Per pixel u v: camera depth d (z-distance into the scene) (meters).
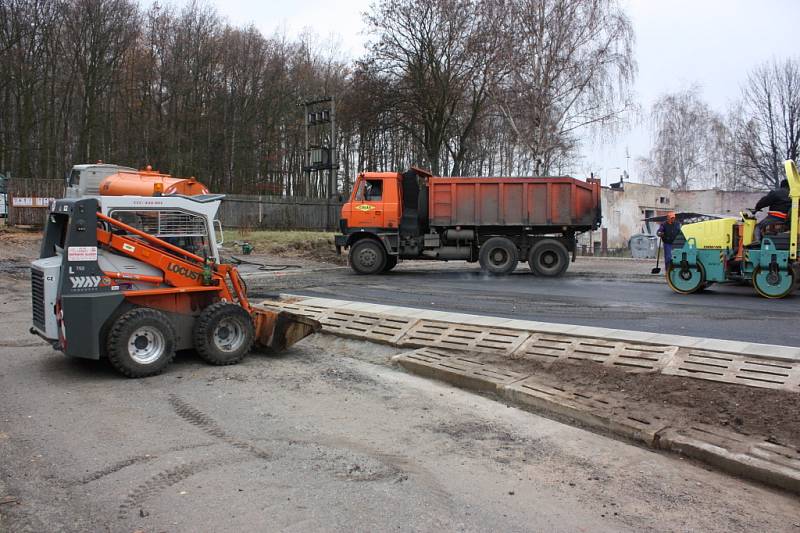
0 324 10.19
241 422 5.64
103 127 38.22
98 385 6.80
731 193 43.72
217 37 43.31
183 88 41.25
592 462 4.86
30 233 23.89
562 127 29.19
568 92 28.64
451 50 34.16
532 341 7.98
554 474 4.61
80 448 4.89
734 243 12.73
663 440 5.12
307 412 6.01
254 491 4.14
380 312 10.16
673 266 13.26
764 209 13.92
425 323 9.26
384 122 36.12
